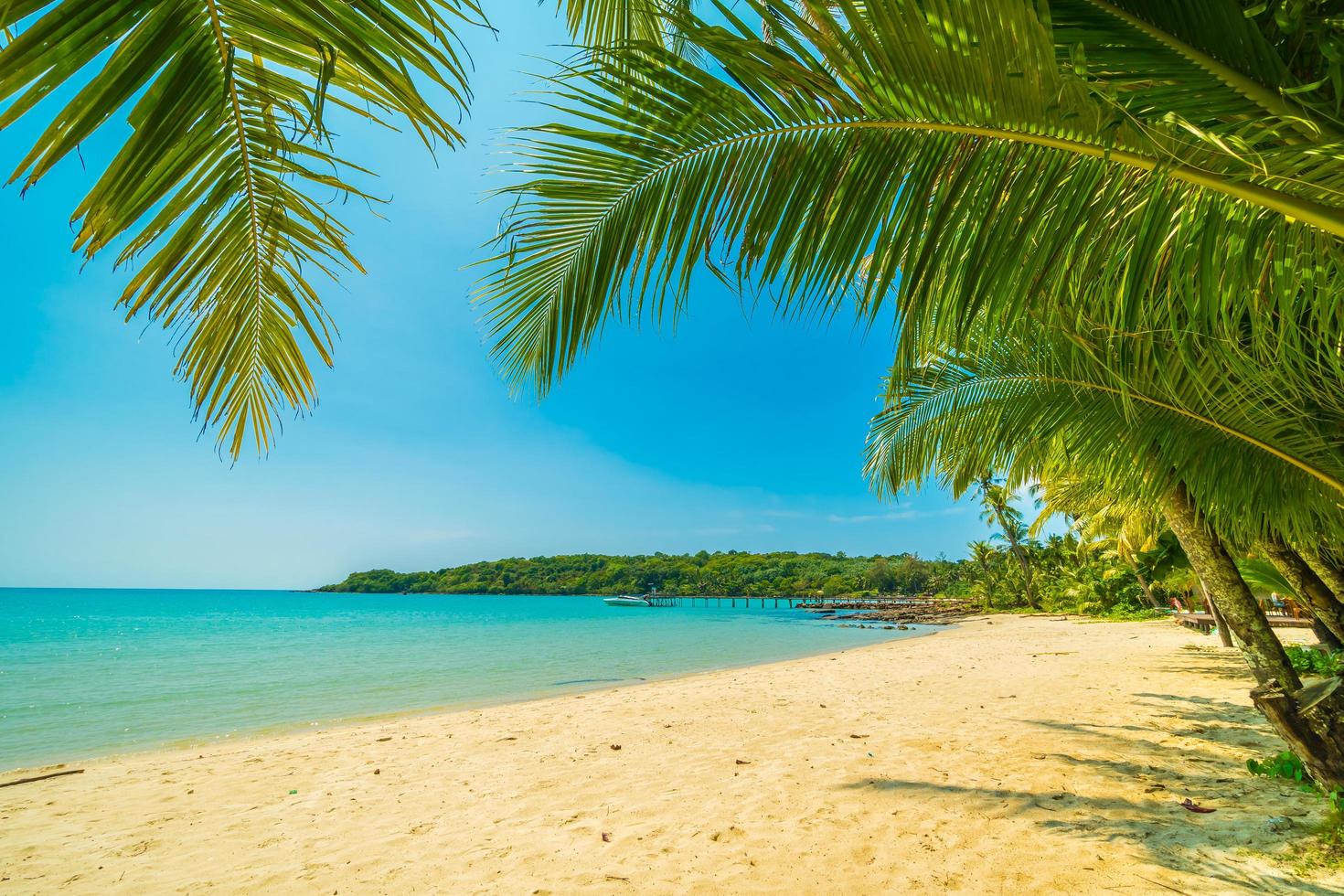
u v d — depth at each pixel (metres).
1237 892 2.74
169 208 1.12
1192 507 3.80
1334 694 3.30
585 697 10.44
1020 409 3.26
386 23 0.94
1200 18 1.21
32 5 0.78
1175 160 1.28
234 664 18.19
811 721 7.23
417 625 39.56
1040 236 1.47
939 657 13.48
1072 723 6.27
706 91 1.52
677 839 3.84
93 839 4.30
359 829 4.32
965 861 3.28
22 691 12.91
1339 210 1.21
